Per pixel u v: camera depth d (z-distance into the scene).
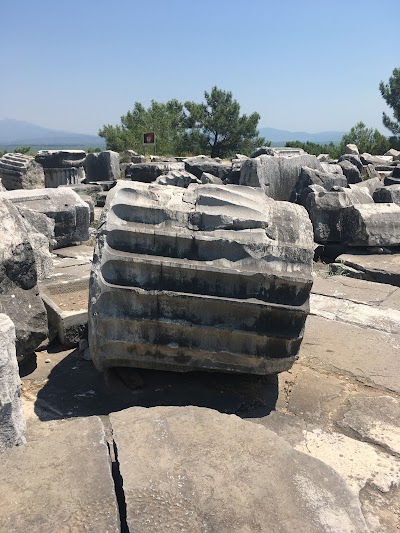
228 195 3.36
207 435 2.13
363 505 2.43
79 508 1.75
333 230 7.70
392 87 26.89
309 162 10.66
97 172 15.45
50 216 7.29
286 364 3.16
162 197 3.30
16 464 1.95
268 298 3.03
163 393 3.33
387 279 6.41
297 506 1.80
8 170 16.27
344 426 3.11
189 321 3.01
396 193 8.88
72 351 3.93
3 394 2.44
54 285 4.64
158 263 2.98
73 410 3.15
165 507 1.75
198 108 27.56
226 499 1.80
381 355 4.12
